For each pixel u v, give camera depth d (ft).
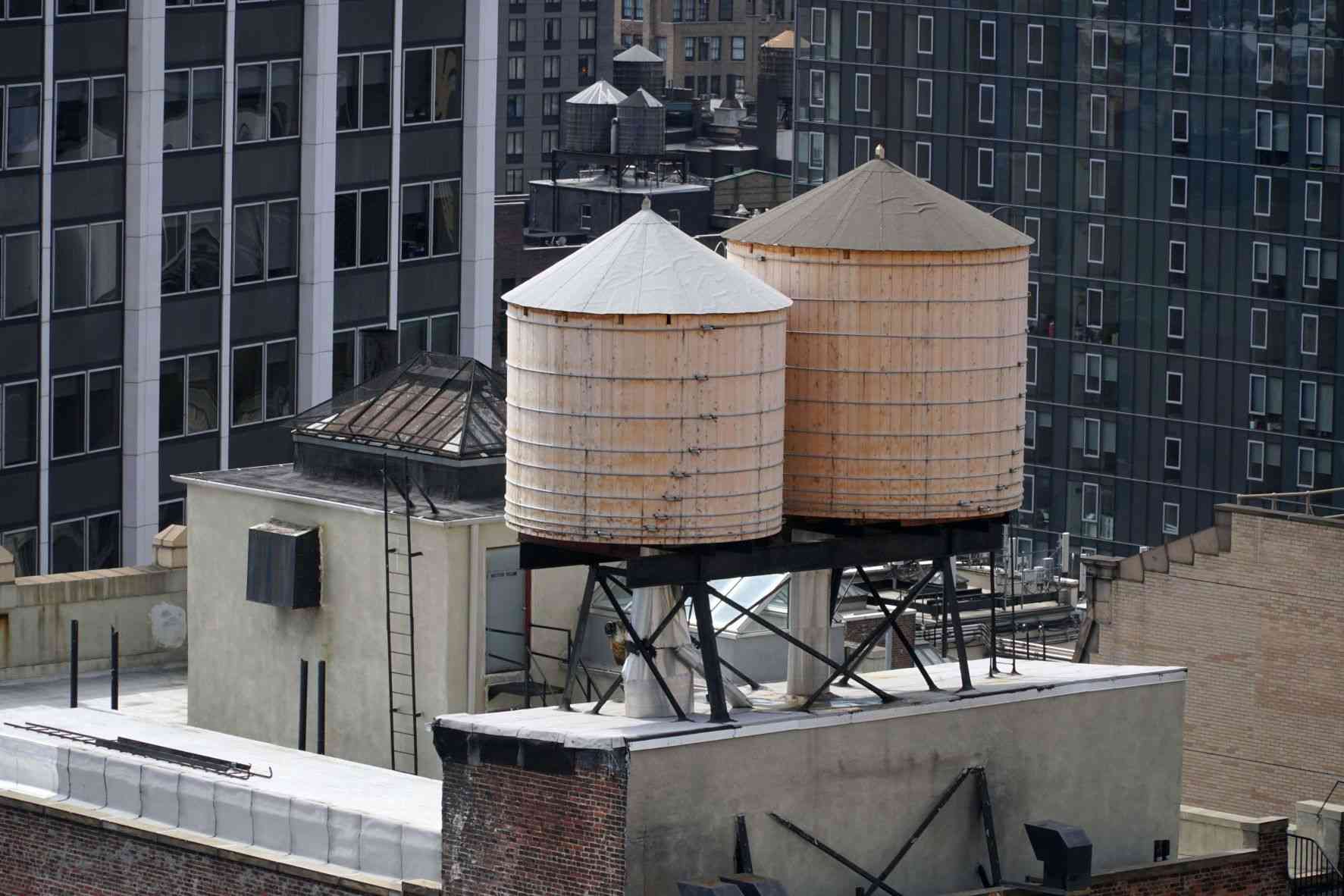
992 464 182.09
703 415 167.02
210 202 488.85
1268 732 289.53
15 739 202.90
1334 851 217.56
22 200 465.88
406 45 512.22
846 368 179.42
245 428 499.92
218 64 486.38
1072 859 182.80
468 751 171.73
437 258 523.70
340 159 505.25
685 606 179.11
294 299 503.61
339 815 183.32
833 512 180.34
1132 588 298.97
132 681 253.03
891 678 193.16
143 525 486.79
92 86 472.44
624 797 164.96
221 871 186.09
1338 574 282.36
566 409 167.22
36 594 252.21
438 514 215.92
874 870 178.70
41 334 471.21
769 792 172.65
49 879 196.54
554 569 220.02
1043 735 188.24
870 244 178.60
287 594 220.02
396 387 231.09
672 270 167.94
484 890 171.53
